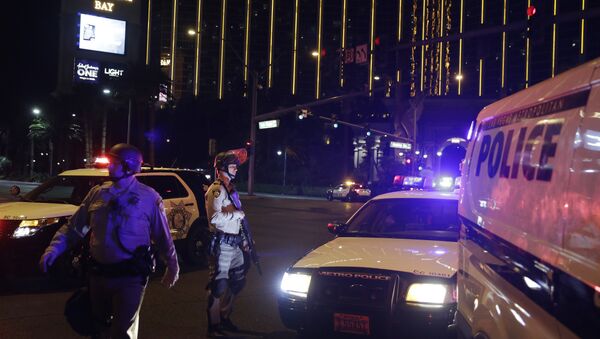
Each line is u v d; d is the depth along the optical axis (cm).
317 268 489
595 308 177
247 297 749
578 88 212
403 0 12888
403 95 4662
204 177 1027
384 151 5847
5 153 9094
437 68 12419
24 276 796
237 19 14200
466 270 350
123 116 7250
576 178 200
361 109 7838
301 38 13838
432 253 511
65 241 381
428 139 10012
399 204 650
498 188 290
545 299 218
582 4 10275
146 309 680
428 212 629
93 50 10394
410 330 444
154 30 14375
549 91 241
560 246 206
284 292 504
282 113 3381
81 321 378
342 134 7694
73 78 10269
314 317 468
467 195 359
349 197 3803
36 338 554
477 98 10044
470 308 334
